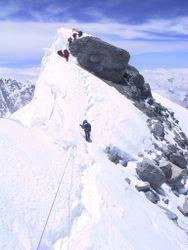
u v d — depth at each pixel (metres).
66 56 55.78
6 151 20.08
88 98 45.62
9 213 15.41
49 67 50.50
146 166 33.88
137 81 61.22
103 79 56.91
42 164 21.64
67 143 29.86
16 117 41.78
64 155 26.31
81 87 47.12
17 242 14.26
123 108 47.16
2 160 18.84
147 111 54.72
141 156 40.53
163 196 33.53
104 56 56.75
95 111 43.81
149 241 22.12
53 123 36.19
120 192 26.67
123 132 42.47
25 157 20.81
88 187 23.33
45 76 47.78
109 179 27.55
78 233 18.09
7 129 24.08
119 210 23.00
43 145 25.47
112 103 46.62
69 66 50.88
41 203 17.80
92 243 17.86
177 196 35.78
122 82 58.72
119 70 57.53
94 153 33.16
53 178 20.92
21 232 14.95
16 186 17.50
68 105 41.31
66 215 18.53
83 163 27.41
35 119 36.50
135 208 25.67
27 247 14.48
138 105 54.59
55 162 23.53
